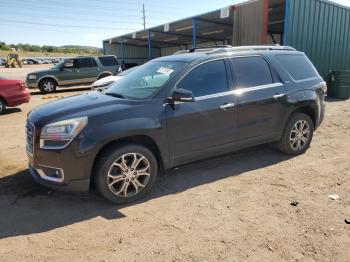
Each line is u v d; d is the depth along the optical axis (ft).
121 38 92.02
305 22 40.60
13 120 31.65
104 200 13.76
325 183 14.98
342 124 26.94
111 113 12.96
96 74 61.16
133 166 13.33
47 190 14.75
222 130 15.42
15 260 9.95
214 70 15.44
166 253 10.14
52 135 12.42
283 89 17.38
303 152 19.17
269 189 14.44
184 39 92.07
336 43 45.80
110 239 10.96
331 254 9.90
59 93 58.18
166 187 14.89
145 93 14.37
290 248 10.23
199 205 13.12
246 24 44.68
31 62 236.43
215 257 9.88
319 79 19.48
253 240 10.68
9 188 15.05
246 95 15.99
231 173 16.34
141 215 12.46
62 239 11.02
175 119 14.01
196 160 15.21
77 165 12.38
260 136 16.88
